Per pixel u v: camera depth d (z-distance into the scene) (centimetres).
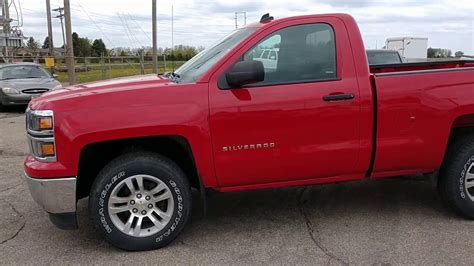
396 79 392
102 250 380
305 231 410
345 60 389
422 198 491
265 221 436
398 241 384
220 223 433
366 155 394
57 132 347
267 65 380
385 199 490
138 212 373
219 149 369
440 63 554
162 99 359
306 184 400
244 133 371
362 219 435
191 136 361
